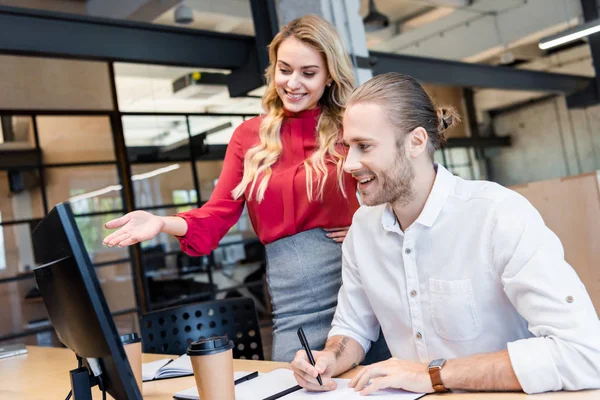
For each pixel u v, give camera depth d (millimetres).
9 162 5961
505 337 1191
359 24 5070
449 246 1212
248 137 1903
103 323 848
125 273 6516
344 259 1474
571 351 970
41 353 2232
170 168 6895
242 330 2061
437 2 8922
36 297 6039
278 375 1341
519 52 9492
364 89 1211
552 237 1102
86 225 6316
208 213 1806
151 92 6848
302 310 1726
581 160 11961
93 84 6449
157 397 1292
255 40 5039
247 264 7402
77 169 6316
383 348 1622
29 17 3932
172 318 2047
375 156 1181
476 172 12656
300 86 1777
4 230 5910
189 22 6266
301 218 1740
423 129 1193
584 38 9227
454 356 1236
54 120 6211
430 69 7051
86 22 4180
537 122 12406
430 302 1242
